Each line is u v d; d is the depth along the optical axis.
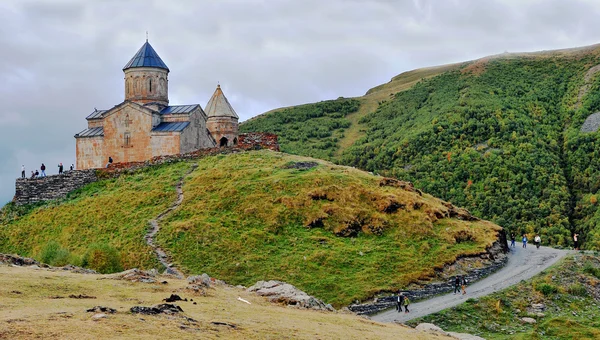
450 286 53.00
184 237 58.44
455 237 61.47
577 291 52.44
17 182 75.38
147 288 32.94
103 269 48.25
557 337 43.66
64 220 66.69
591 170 124.00
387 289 50.69
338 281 51.78
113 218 64.81
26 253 62.47
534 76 196.25
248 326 26.50
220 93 94.88
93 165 79.94
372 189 67.69
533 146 134.62
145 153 78.56
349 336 28.22
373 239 59.91
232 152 80.56
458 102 166.25
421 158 137.25
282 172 71.62
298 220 61.78
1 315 23.48
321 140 192.00
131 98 83.88
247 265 53.88
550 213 107.94
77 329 22.12
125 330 22.73
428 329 37.03
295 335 26.31
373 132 191.00
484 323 45.59
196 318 26.55
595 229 98.69
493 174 119.75
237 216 62.38
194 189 68.62
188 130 80.00
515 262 61.62
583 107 159.62
